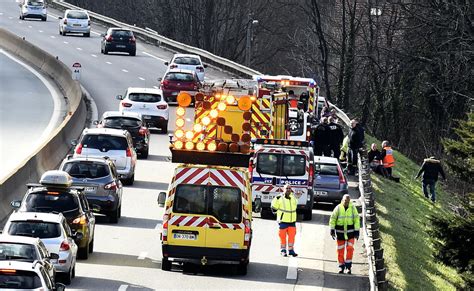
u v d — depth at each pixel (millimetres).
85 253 68000
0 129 126625
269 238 80250
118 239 76000
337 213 69438
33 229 59062
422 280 84000
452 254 97938
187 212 65312
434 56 195875
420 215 120250
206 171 65625
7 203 79500
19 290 44281
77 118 126750
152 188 98938
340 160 124250
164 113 132750
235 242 65312
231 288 62688
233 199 65562
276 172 88750
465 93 192500
